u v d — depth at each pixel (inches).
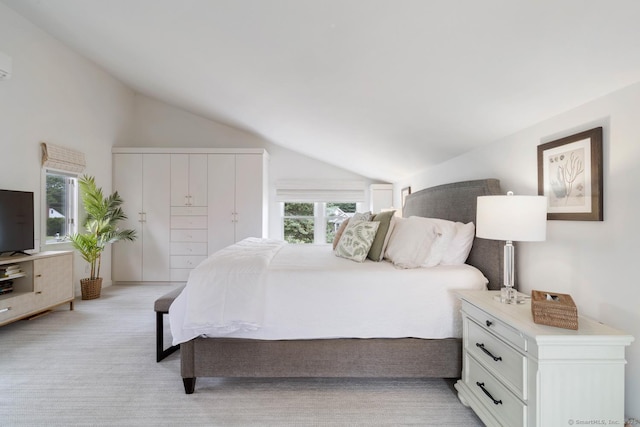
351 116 109.6
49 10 116.3
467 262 87.9
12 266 114.3
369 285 72.4
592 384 45.5
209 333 70.2
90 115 165.8
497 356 55.3
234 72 108.0
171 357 89.9
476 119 79.5
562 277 63.6
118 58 143.8
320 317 71.0
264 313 70.6
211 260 79.0
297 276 72.5
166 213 184.2
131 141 201.3
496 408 55.2
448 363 71.6
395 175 177.2
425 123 93.1
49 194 144.9
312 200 211.5
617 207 51.8
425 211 118.8
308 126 141.3
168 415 64.0
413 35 57.1
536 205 58.9
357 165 187.3
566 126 62.7
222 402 68.5
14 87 125.4
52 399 69.5
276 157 212.2
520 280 76.5
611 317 52.9
